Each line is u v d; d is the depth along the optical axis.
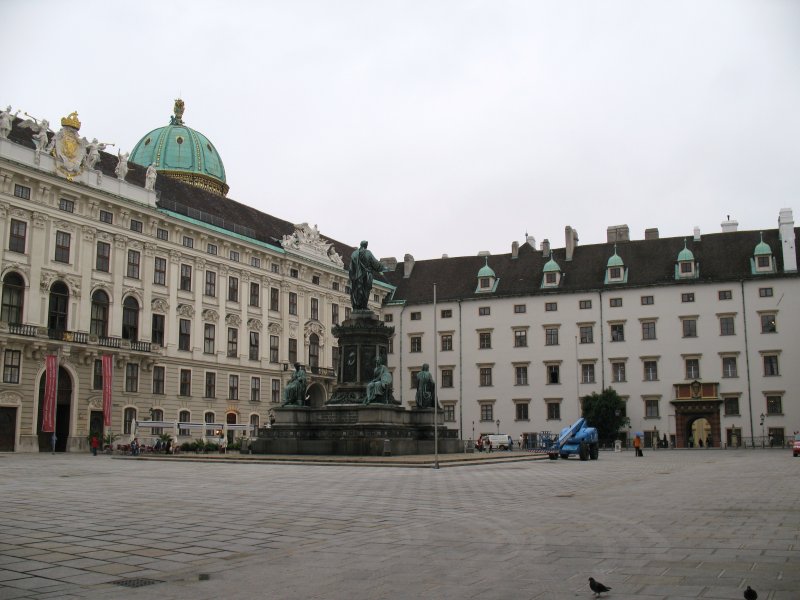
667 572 10.88
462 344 93.88
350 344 45.56
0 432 54.94
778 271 83.81
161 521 16.42
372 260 46.72
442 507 19.20
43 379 58.31
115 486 25.31
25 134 61.62
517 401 90.62
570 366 89.19
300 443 43.12
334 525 15.91
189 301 71.19
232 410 75.06
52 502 20.14
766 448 78.50
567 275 92.56
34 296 57.50
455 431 50.38
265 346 79.81
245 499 21.05
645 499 21.44
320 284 88.69
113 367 62.59
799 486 26.02
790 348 81.69
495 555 12.38
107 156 69.81
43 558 12.20
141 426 61.59
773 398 81.81
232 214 80.94
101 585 10.33
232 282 76.62
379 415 43.31
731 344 83.75
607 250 93.44
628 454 63.50
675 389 84.94
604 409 81.75
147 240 66.94
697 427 89.25
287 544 13.58
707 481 28.78
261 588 10.12
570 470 36.56
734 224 92.00
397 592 9.82
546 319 90.88
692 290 85.94
